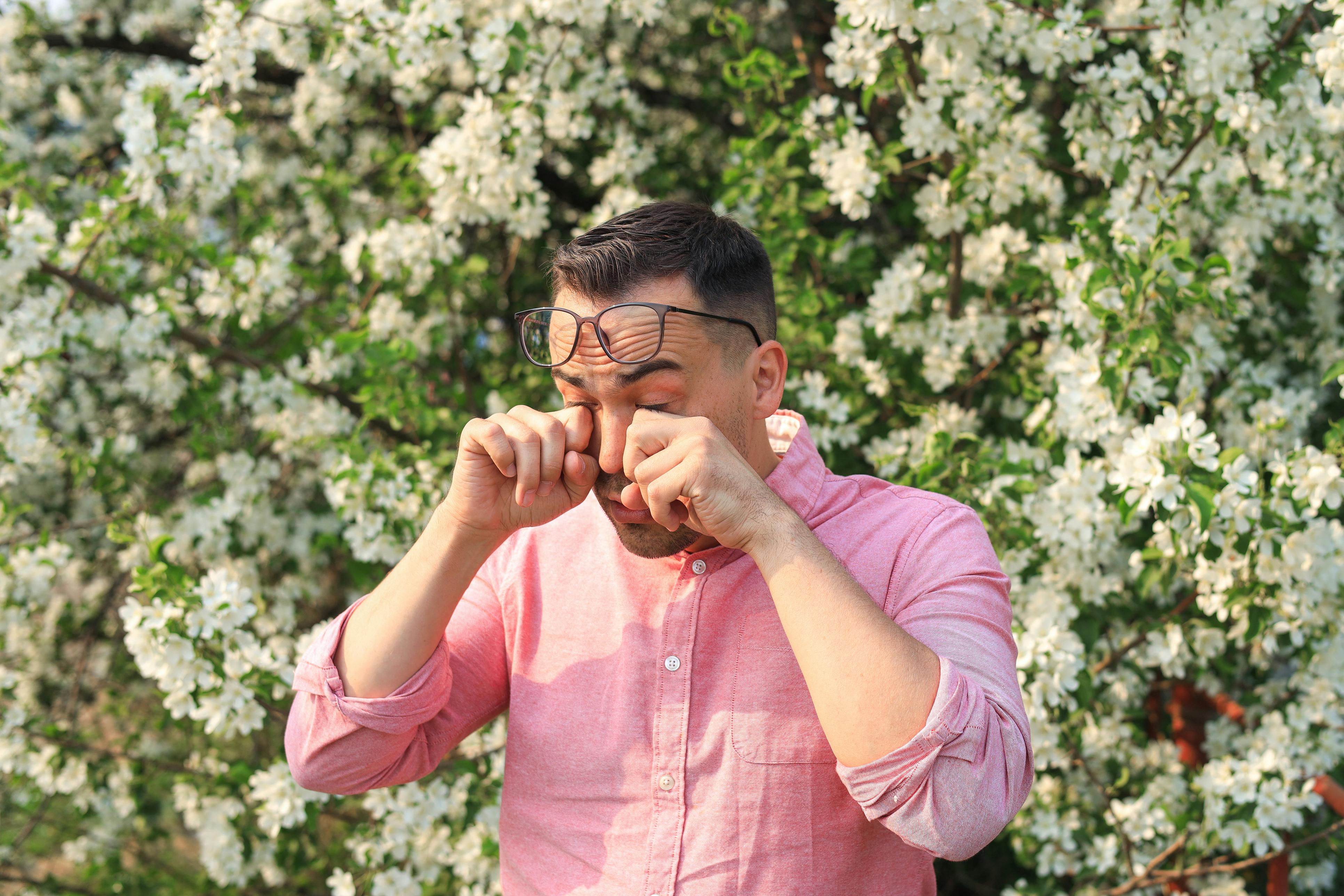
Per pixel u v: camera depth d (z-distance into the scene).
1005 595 1.07
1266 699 2.56
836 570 0.94
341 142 4.08
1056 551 2.22
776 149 2.87
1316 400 2.87
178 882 3.50
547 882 1.10
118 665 3.93
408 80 2.85
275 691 2.27
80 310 3.10
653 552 1.07
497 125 2.73
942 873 3.37
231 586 2.23
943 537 1.08
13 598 3.20
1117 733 2.48
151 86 2.85
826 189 2.69
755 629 1.06
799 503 1.12
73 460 3.07
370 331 2.97
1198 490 1.85
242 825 2.90
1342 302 2.88
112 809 3.58
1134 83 2.42
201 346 3.01
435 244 2.95
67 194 3.90
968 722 0.89
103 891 3.50
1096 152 2.43
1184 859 2.31
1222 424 2.72
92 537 3.83
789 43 3.88
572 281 1.02
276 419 3.09
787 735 1.02
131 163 2.97
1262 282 2.95
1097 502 2.13
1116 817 2.38
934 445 2.25
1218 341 2.56
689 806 1.04
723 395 1.03
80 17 4.34
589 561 1.17
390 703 1.07
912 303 2.63
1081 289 2.23
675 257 1.00
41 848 4.10
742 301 1.04
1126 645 2.35
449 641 1.19
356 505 2.57
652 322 0.97
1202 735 2.52
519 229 2.88
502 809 1.18
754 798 1.02
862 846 1.04
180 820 4.33
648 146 3.59
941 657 0.96
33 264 2.71
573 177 4.16
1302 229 2.76
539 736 1.13
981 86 2.42
